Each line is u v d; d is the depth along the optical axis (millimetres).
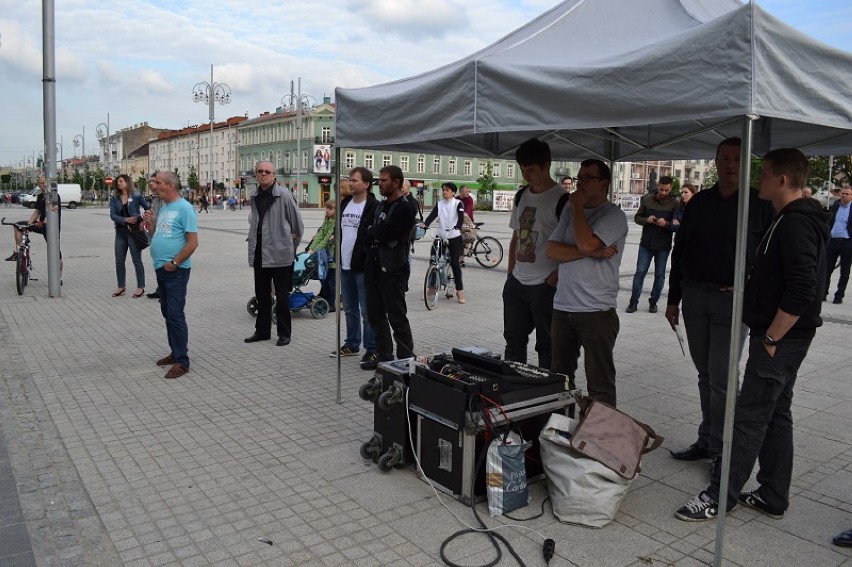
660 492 3787
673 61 2863
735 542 3230
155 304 9719
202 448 4395
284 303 7203
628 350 7133
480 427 3482
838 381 5969
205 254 16938
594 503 3338
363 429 4754
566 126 3270
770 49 2701
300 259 8727
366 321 6445
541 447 3596
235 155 88688
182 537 3266
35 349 6988
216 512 3521
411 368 3924
